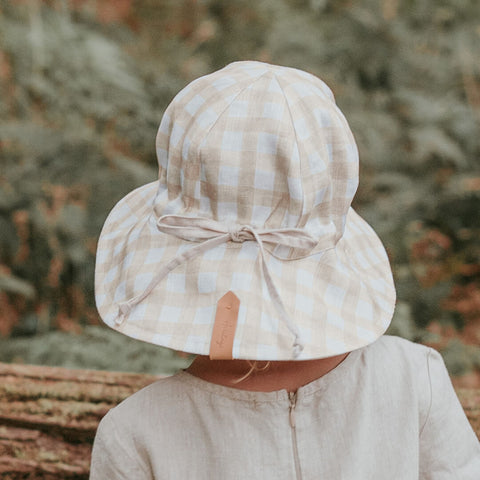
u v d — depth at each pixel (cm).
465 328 321
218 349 100
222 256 106
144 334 105
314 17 445
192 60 455
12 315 314
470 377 267
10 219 314
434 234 348
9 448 163
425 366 124
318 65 421
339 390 115
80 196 326
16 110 347
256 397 112
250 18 466
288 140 104
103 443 118
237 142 105
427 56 425
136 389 166
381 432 115
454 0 440
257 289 103
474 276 345
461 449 124
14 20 375
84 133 335
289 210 106
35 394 165
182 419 115
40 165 322
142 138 364
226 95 108
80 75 358
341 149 110
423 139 365
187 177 109
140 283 110
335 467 111
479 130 381
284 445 111
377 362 120
